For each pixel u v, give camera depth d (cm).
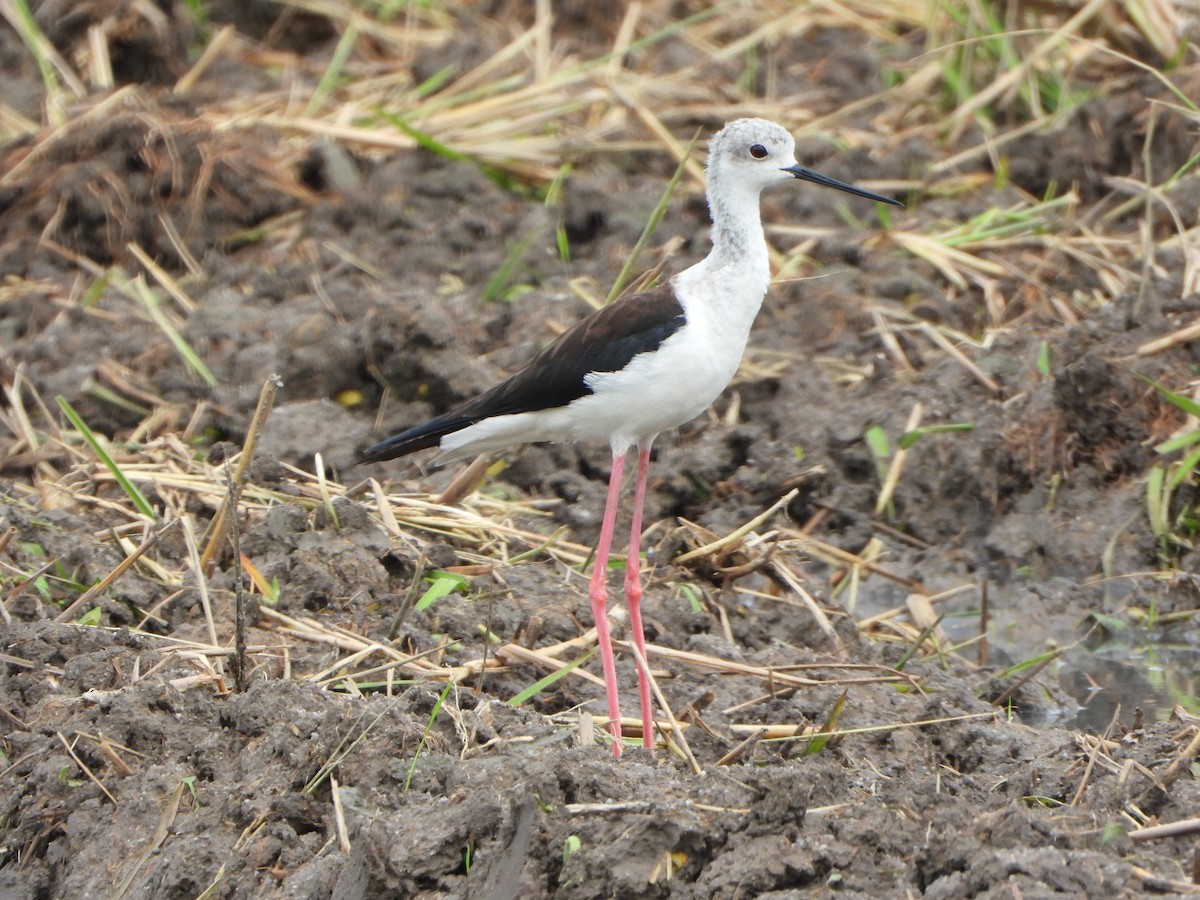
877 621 1098
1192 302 1284
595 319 910
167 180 1505
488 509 1168
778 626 1036
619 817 709
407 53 1814
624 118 1653
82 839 784
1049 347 1296
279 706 827
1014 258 1446
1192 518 1180
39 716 859
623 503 1213
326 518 1068
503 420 937
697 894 686
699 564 1090
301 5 1859
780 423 1294
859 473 1262
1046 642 1088
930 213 1519
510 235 1497
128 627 971
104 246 1486
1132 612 1109
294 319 1353
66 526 1086
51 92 1616
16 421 1265
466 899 698
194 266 1468
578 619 1004
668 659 958
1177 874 677
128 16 1728
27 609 970
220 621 972
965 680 989
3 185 1511
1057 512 1218
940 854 696
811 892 682
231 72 1761
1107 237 1459
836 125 1664
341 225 1509
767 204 1545
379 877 706
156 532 1048
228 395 1283
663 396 905
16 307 1410
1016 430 1252
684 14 1875
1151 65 1619
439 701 804
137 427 1275
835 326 1379
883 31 1814
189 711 841
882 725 873
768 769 727
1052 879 657
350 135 1588
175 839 761
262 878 742
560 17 1858
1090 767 784
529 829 703
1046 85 1645
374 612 992
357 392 1307
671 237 1488
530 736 815
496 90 1691
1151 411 1239
